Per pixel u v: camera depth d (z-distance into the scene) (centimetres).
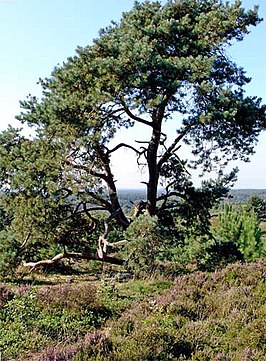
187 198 2109
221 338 768
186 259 1878
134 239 1559
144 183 2053
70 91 1795
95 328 882
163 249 1662
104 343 712
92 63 1717
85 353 678
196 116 1777
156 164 2050
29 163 1731
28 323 874
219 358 685
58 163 1712
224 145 1961
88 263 2117
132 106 1691
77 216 1998
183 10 1956
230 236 2038
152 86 1719
